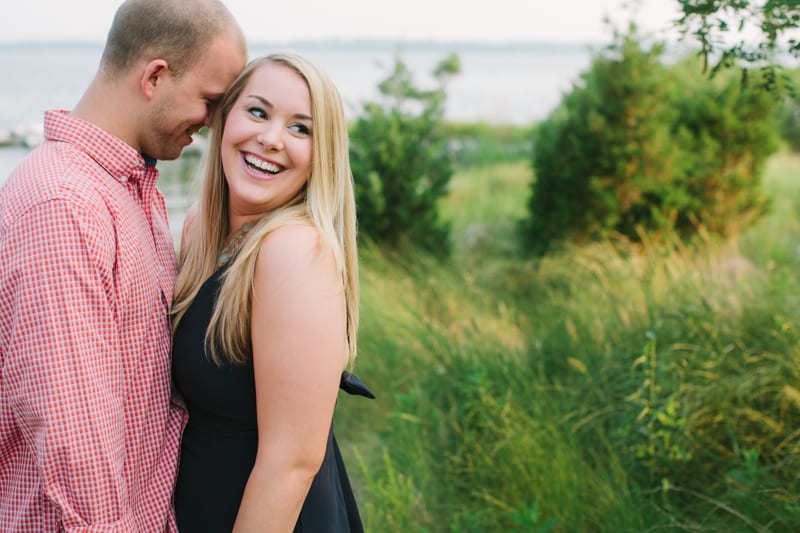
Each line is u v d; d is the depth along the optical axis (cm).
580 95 567
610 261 477
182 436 161
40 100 1842
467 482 293
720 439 285
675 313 351
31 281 126
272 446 142
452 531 263
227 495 155
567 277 486
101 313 132
